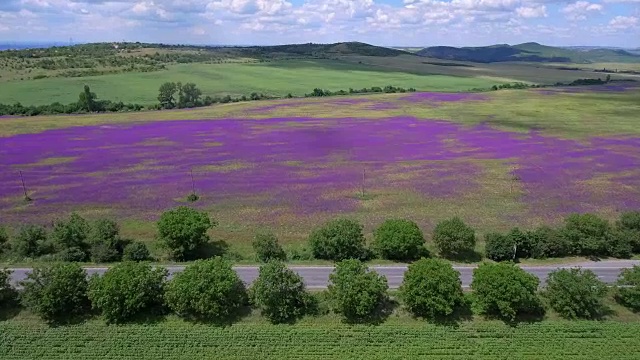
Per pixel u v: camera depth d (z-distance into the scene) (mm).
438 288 37875
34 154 86000
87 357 34031
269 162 83562
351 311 38531
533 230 54031
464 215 60469
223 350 34875
